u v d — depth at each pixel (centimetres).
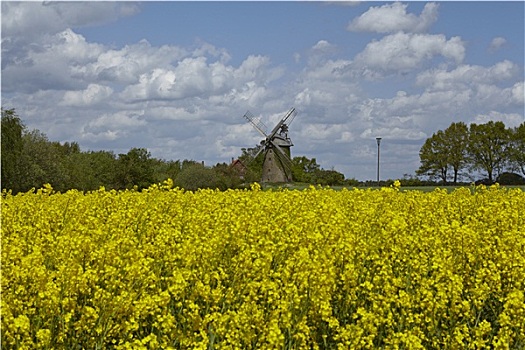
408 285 1129
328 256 1141
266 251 1150
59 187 7019
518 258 1163
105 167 8381
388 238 1285
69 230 1349
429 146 8831
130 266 1028
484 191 2023
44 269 975
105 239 1270
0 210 1611
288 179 6931
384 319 963
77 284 965
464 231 1272
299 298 971
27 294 976
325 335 973
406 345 902
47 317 959
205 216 1450
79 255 1086
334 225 1252
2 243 1179
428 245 1289
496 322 1069
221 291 1033
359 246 1234
